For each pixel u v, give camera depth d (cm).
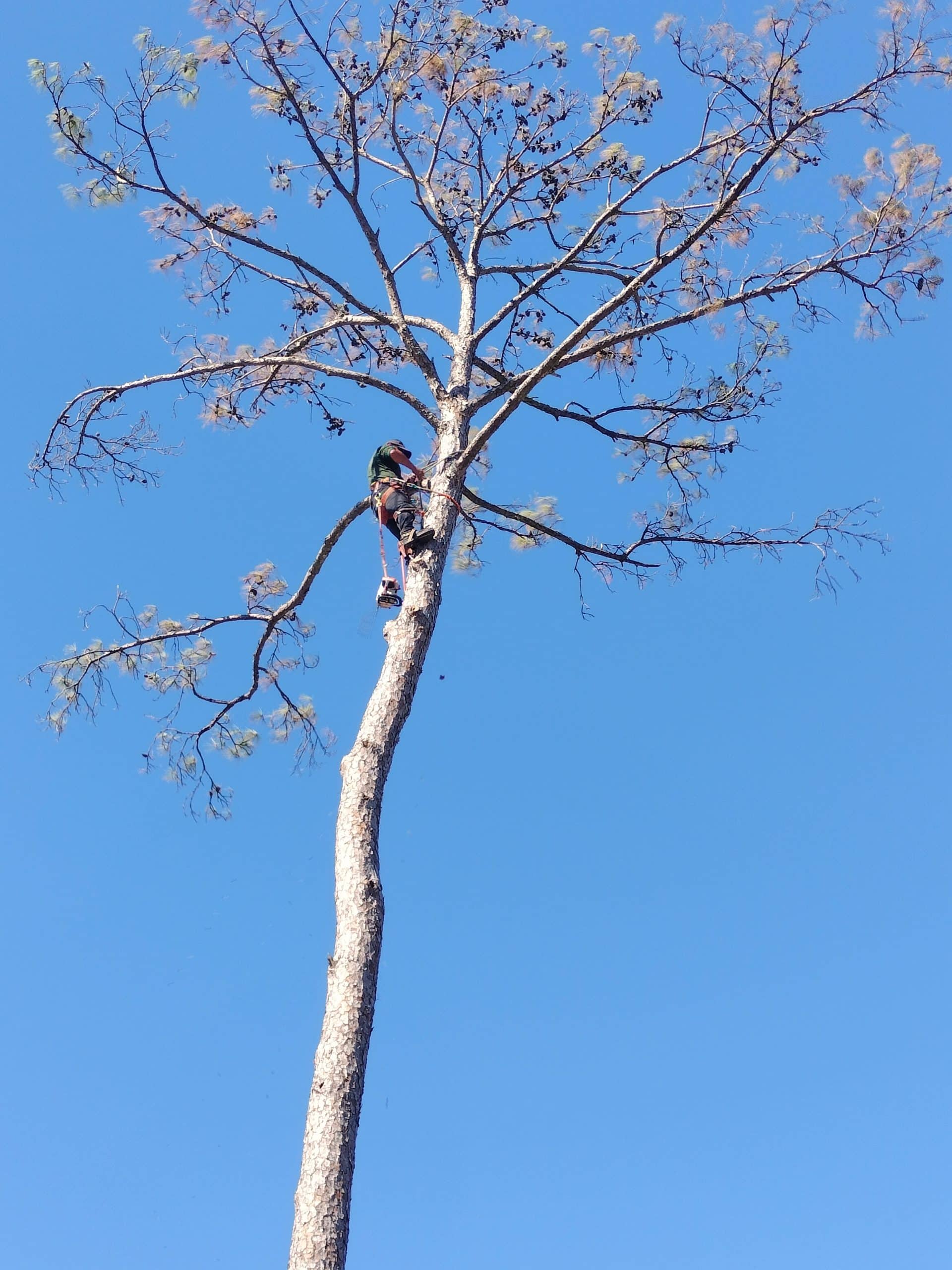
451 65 979
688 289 899
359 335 945
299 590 912
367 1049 544
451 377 899
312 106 934
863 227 784
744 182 718
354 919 579
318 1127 511
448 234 988
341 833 617
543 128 971
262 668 991
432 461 870
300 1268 470
